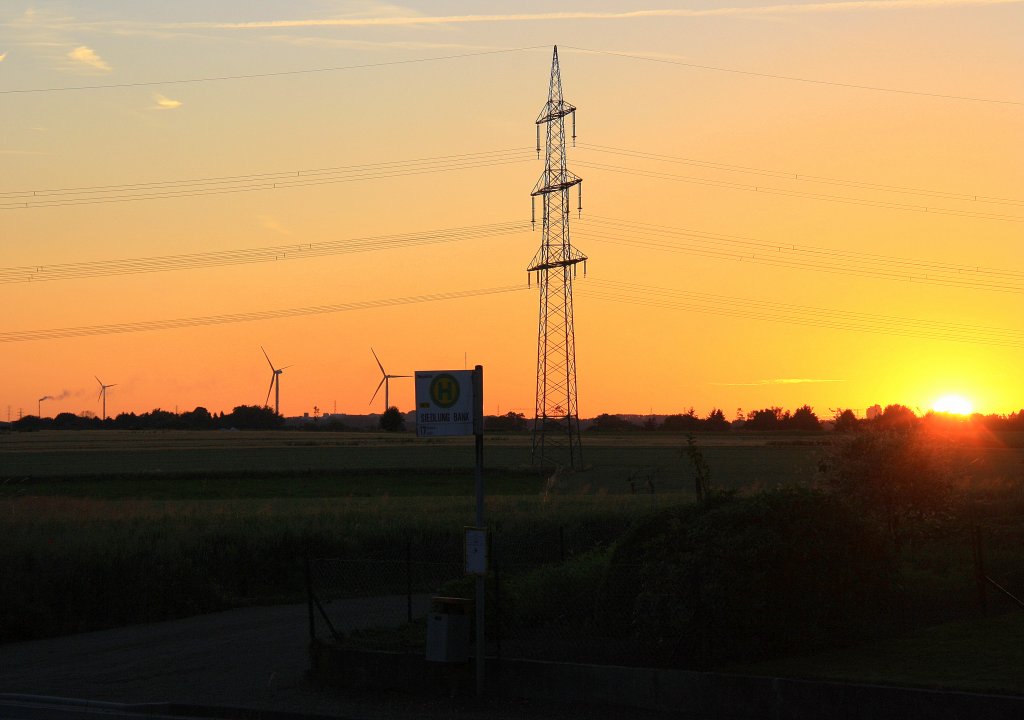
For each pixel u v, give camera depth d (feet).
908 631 46.70
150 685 47.85
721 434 473.26
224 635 62.90
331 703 41.73
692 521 45.75
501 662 41.63
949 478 70.69
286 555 86.53
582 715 37.63
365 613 67.82
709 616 42.19
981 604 49.70
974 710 32.83
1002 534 77.87
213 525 95.30
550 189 212.23
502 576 55.93
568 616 51.39
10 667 54.95
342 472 239.50
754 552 42.14
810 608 43.01
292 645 57.52
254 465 271.28
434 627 42.63
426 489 206.80
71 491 205.57
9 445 376.48
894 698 34.04
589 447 350.23
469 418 42.73
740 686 36.65
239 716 40.83
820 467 72.64
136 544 79.30
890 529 68.54
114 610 70.85
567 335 221.87
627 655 44.65
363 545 91.40
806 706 35.42
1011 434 401.70
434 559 89.86
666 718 36.81
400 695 42.91
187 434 497.46
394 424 549.13
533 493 193.98
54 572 70.44
